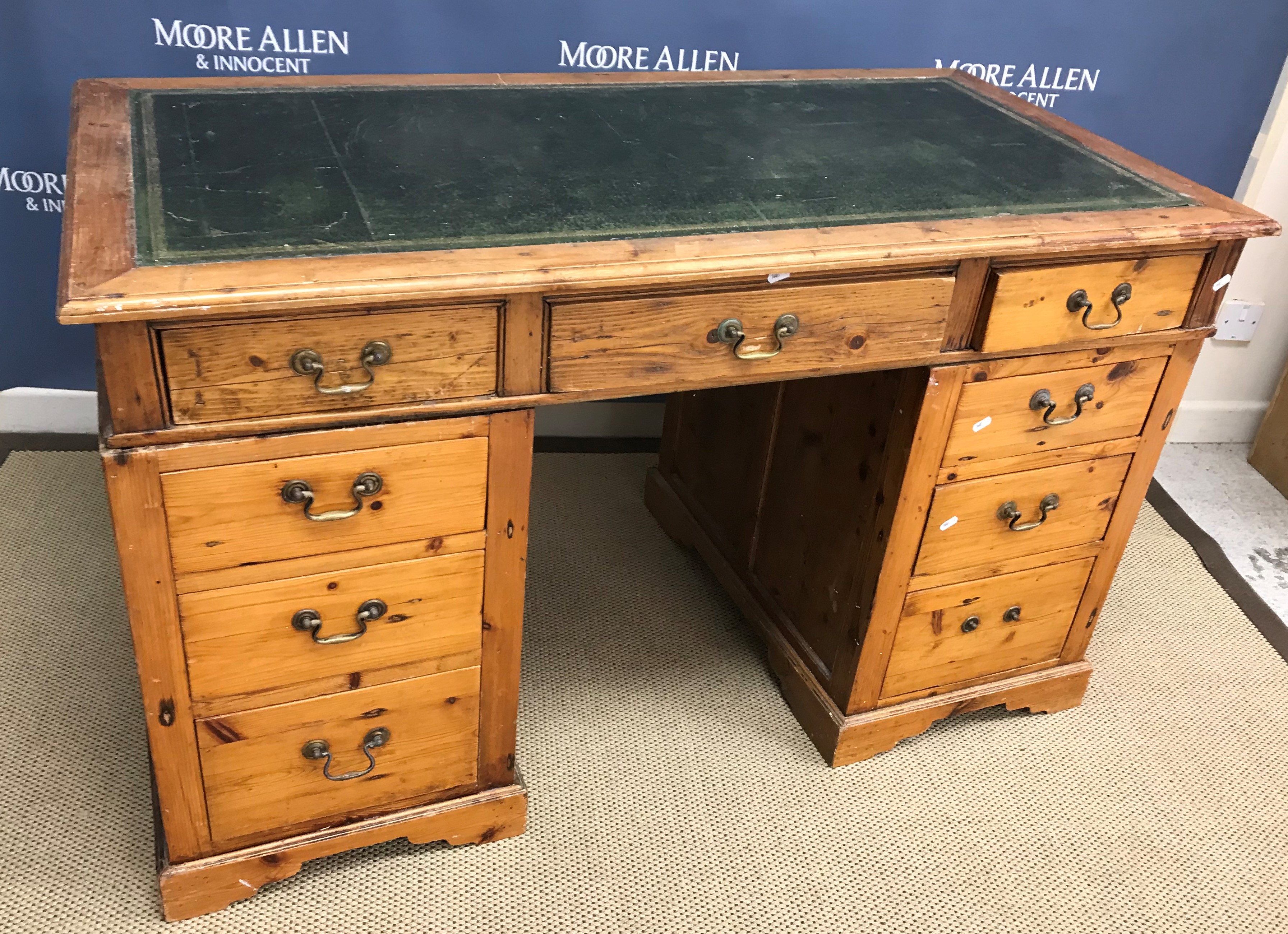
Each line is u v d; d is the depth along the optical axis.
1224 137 2.37
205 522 1.17
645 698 1.82
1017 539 1.63
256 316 1.07
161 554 1.17
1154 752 1.80
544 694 1.81
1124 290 1.43
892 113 1.74
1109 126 2.33
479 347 1.17
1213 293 1.50
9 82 1.90
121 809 1.54
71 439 2.25
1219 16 2.23
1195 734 1.84
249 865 1.41
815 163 1.51
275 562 1.22
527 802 1.54
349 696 1.36
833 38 2.13
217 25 1.91
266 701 1.31
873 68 2.17
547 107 1.63
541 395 1.23
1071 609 1.77
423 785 1.48
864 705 1.69
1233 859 1.62
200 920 1.42
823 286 1.27
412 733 1.42
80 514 2.07
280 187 1.27
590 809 1.61
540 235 1.21
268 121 1.47
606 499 2.29
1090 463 1.61
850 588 1.63
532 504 2.25
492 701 1.44
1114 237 1.36
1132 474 1.65
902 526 1.52
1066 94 2.27
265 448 1.15
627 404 2.45
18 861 1.46
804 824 1.62
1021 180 1.51
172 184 1.25
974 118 1.75
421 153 1.42
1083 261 1.39
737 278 1.22
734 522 1.96
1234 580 2.21
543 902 1.47
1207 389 2.62
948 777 1.72
